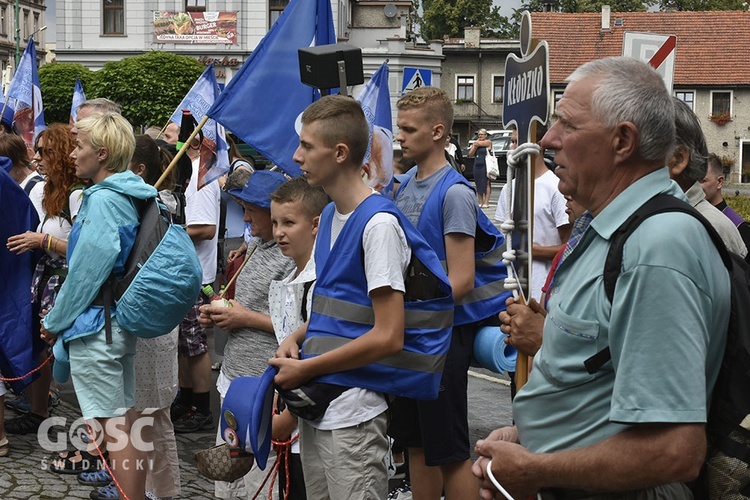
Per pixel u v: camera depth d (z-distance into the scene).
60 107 35.97
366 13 48.59
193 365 6.16
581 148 2.22
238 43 41.22
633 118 2.16
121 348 4.24
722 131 48.34
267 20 41.28
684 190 3.08
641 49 5.34
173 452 4.68
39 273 5.54
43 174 5.62
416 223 4.18
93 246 4.15
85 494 4.82
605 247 2.18
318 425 3.21
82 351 4.23
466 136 53.44
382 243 3.09
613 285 2.12
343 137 3.17
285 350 3.32
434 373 3.23
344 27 45.06
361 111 3.23
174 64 34.91
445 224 4.11
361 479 3.21
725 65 48.28
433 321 3.23
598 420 2.18
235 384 3.31
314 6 5.28
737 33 49.09
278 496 4.24
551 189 5.16
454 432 4.05
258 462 3.24
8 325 5.40
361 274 3.15
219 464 3.49
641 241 2.08
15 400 6.30
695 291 2.04
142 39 41.47
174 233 4.26
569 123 2.24
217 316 4.21
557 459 2.19
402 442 4.23
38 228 5.54
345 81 4.64
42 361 5.75
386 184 5.07
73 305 4.20
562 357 2.22
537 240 5.20
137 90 34.69
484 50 52.66
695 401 2.02
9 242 5.22
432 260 3.23
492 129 53.22
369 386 3.18
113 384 4.25
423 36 71.19
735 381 2.18
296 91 5.25
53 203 5.31
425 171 4.28
